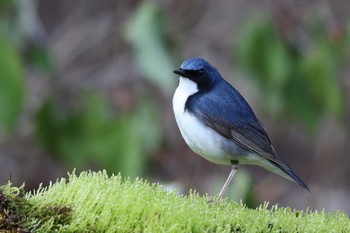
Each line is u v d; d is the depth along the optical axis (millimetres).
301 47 12961
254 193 11812
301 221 8531
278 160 11117
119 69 17656
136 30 12391
